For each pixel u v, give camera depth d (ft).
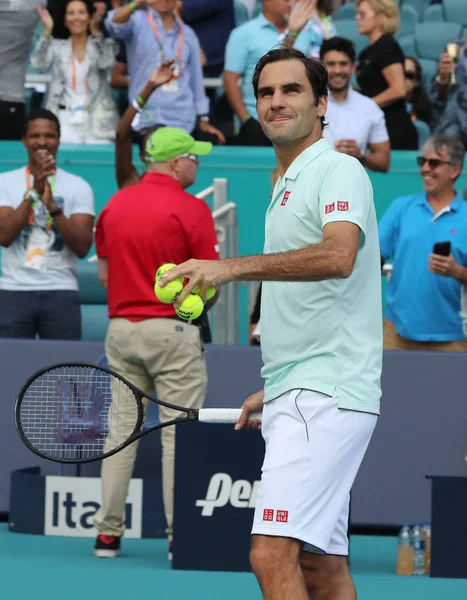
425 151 54.29
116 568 45.50
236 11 93.66
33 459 54.44
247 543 45.39
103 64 74.84
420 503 52.29
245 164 73.20
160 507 51.96
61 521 52.24
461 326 54.65
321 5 76.18
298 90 27.68
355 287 27.14
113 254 46.47
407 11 96.37
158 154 46.85
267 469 26.94
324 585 29.55
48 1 75.15
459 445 52.21
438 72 75.82
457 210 54.54
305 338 27.12
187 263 24.54
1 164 72.84
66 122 75.05
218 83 79.77
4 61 74.69
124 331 46.21
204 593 41.22
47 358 53.16
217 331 60.13
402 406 52.39
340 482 27.02
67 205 56.80
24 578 43.34
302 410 26.84
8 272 56.65
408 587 42.86
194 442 45.57
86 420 41.63
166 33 72.43
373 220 27.58
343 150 62.18
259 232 73.26
